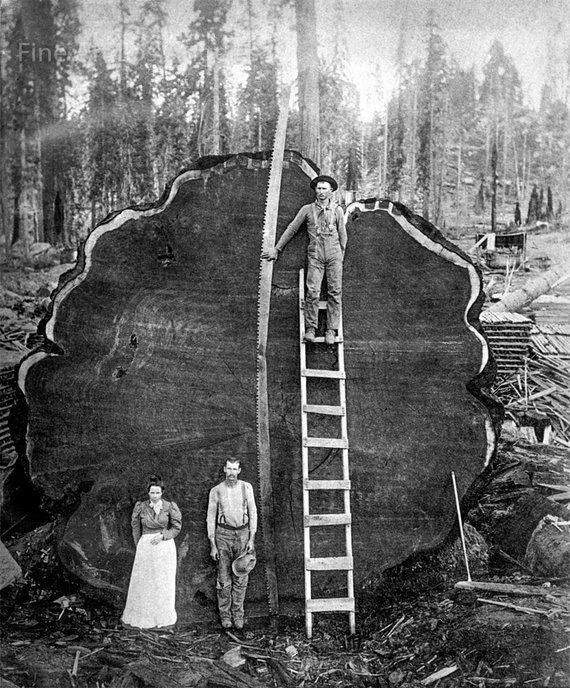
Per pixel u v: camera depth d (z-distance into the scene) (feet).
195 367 17.60
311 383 17.69
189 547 17.30
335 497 17.51
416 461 17.63
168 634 16.78
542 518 17.99
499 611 15.92
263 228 17.66
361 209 17.92
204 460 17.49
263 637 16.79
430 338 17.78
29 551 18.33
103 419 17.44
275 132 19.35
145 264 17.66
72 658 15.69
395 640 16.20
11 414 17.47
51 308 17.49
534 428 20.93
